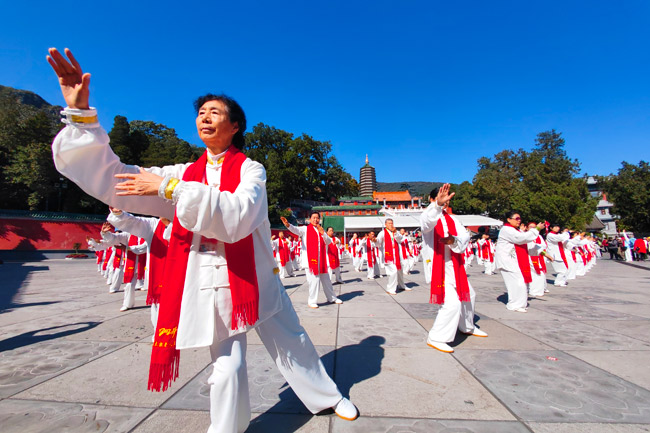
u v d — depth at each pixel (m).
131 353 3.51
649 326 4.43
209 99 1.84
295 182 53.44
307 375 1.96
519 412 2.15
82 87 1.31
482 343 3.69
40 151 28.14
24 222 25.19
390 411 2.17
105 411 2.22
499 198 43.69
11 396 2.47
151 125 54.75
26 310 5.98
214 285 1.55
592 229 45.91
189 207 1.23
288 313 1.90
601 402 2.29
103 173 1.47
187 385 2.63
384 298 7.09
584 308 5.72
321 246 6.41
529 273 5.69
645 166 33.81
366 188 86.25
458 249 3.51
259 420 2.07
